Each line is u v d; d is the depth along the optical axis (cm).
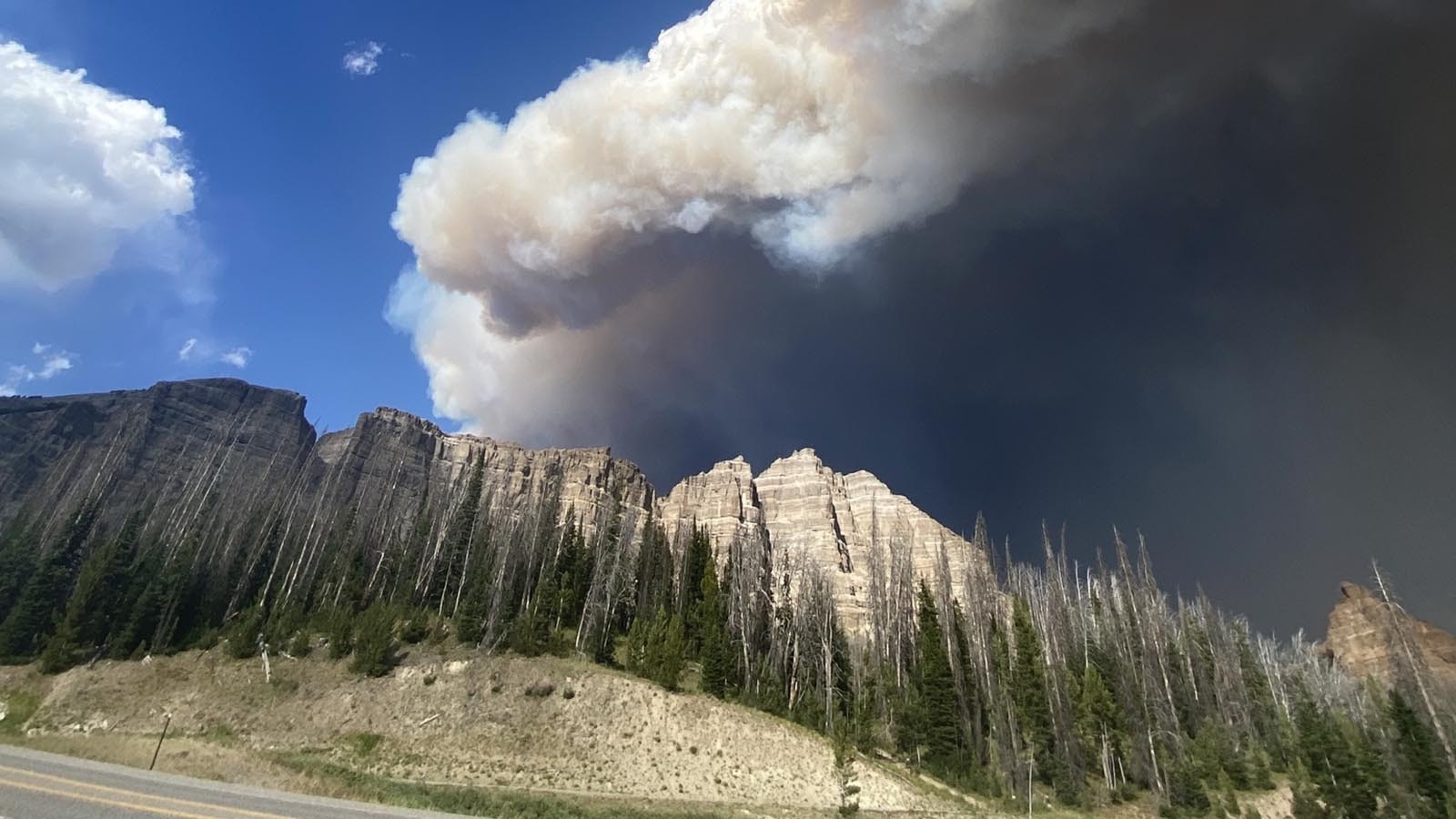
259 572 9875
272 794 2914
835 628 10175
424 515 11131
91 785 2500
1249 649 10669
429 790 4062
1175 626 10725
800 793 6012
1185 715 9088
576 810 4203
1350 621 13888
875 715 8900
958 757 7525
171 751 4003
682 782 6031
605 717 6781
